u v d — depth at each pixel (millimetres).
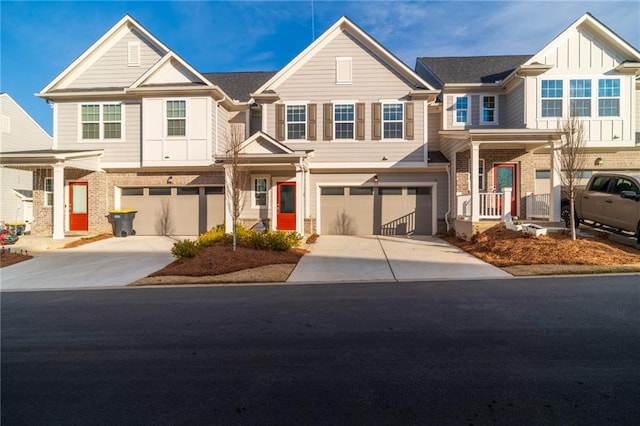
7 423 3139
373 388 3598
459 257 11258
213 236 12570
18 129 23781
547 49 15383
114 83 17297
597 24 15188
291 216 16547
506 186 15883
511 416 3092
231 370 4059
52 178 17125
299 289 7855
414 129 16312
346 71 16531
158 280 8930
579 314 5695
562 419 3041
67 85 17375
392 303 6559
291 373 3953
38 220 17031
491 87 16891
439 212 16547
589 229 12711
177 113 16109
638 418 3043
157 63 16062
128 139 16719
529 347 4492
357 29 16250
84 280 9281
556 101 15383
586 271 8648
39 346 4887
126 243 14953
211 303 6863
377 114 16391
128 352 4629
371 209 16891
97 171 16609
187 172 16812
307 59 16656
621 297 6617
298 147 16578
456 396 3422
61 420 3180
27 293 8125
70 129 16891
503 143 13773
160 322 5781
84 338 5152
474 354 4324
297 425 3027
